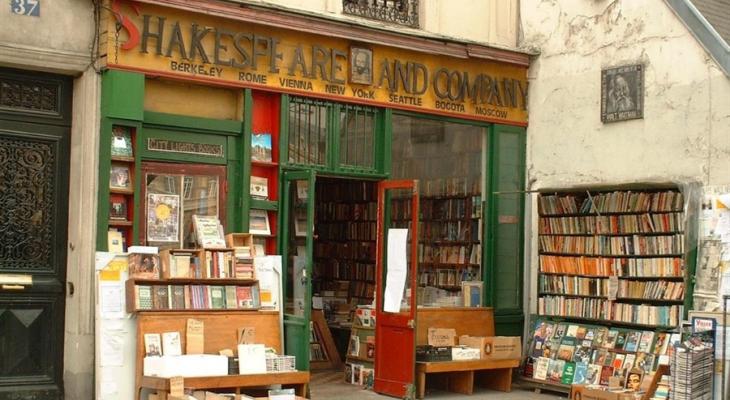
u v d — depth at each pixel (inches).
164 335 338.3
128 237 357.7
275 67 389.4
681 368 352.2
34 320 346.6
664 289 398.6
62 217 353.7
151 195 365.4
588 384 401.7
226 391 342.3
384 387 403.9
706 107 398.0
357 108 419.2
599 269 422.3
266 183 395.2
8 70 343.6
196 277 350.6
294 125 399.5
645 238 406.9
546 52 464.1
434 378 435.2
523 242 469.4
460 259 462.3
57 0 343.9
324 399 389.1
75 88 355.9
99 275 339.3
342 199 506.0
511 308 462.9
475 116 454.9
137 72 354.0
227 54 378.3
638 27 424.8
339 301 495.2
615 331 410.9
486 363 419.2
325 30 398.3
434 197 452.1
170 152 370.3
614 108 431.5
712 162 394.3
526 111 472.7
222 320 354.3
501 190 464.4
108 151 348.2
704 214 391.2
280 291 381.7
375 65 422.6
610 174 433.1
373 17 426.3
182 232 371.6
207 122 377.4
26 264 346.3
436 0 445.1
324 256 513.0
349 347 433.4
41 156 351.3
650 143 418.0
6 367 340.2
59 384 350.0
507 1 473.4
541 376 427.2
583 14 447.2
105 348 335.9
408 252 402.3
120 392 337.1
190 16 368.2
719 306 379.9
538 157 466.3
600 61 439.8
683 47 407.5
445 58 446.0
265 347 362.6
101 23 350.6
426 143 445.1
